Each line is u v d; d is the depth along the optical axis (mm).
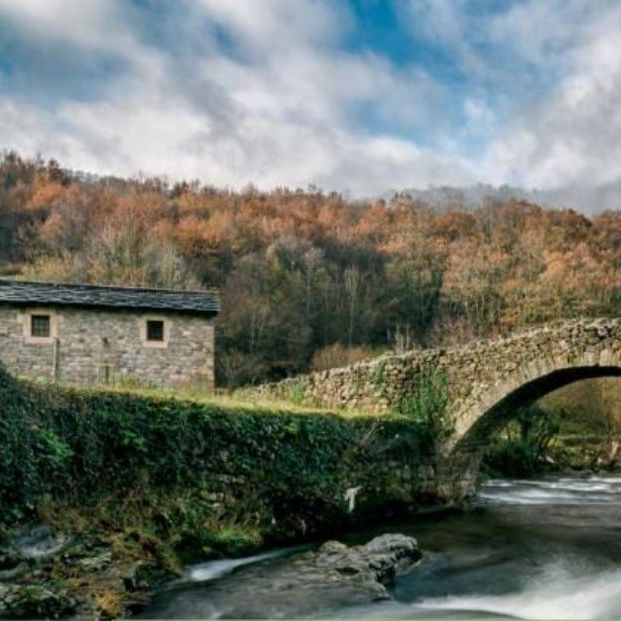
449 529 14703
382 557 11000
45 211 64375
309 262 56812
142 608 8680
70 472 10055
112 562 9211
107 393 10734
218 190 82188
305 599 9133
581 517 16359
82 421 10273
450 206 83062
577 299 45688
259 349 45500
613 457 31234
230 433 12328
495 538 13812
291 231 64500
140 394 11195
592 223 64125
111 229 50594
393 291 55875
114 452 10664
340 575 10195
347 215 77500
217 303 22719
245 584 9742
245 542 11492
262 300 48875
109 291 22016
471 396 16953
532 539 13742
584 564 11859
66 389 10320
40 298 20531
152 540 10125
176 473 11367
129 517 10391
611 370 15078
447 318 47656
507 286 49469
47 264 47188
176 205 72375
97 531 9789
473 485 18719
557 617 9086
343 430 14852
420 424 17422
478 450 18344
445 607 9430
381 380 18500
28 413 9547
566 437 34500
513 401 16984
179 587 9555
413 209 77625
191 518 11164
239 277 52125
